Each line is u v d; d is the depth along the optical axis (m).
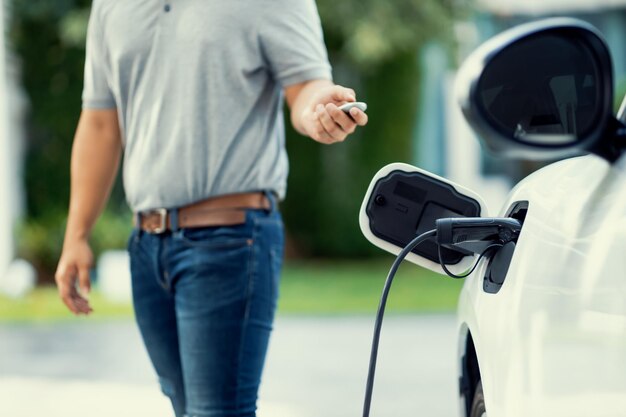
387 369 9.05
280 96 3.72
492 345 2.46
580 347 1.95
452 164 21.44
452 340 10.63
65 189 18.69
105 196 4.03
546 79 1.87
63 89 18.81
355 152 20.33
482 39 21.06
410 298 14.50
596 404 1.87
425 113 21.20
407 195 2.85
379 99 20.25
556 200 2.28
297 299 14.52
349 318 12.56
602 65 1.87
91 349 10.41
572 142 1.88
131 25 3.63
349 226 20.39
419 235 2.78
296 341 10.77
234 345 3.54
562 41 1.87
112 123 3.96
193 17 3.54
